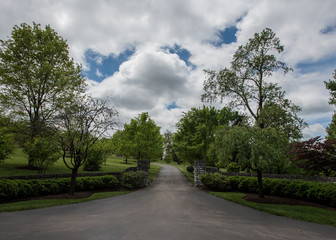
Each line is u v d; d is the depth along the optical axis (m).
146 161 17.30
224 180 13.66
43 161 12.55
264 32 15.51
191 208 7.73
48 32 17.22
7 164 15.80
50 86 16.92
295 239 4.39
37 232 4.42
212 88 17.44
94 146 14.08
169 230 4.70
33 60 16.77
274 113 13.78
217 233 4.56
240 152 10.13
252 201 9.56
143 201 9.38
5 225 4.98
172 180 21.08
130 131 25.78
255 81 16.50
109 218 5.91
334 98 15.30
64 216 6.11
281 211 7.29
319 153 11.29
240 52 16.56
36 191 9.92
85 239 4.00
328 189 8.52
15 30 15.71
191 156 21.64
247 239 4.21
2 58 15.42
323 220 6.30
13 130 14.78
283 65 15.51
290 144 12.02
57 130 10.62
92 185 12.96
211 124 22.34
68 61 18.34
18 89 15.79
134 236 4.22
